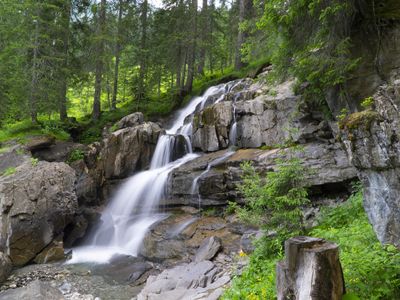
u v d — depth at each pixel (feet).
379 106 14.03
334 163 31.71
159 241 36.63
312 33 26.61
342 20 24.75
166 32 77.66
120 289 30.68
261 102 42.29
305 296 12.07
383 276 14.39
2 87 63.52
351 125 14.98
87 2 75.36
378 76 23.43
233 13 80.74
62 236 42.09
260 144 42.22
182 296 23.30
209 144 48.52
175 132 58.70
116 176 51.83
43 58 62.54
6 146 54.39
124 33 76.95
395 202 14.19
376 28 24.44
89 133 68.28
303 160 33.22
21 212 39.24
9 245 37.73
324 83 26.89
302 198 22.00
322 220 27.07
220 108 47.78
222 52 81.20
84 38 73.92
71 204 43.52
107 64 73.56
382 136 13.88
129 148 52.31
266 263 22.52
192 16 74.28
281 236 22.82
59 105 65.87
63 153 57.11
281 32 27.91
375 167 14.64
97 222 46.88
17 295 26.84
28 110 61.93
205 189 39.58
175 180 43.24
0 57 61.82
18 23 65.00
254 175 25.21
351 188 31.01
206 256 30.17
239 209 25.22
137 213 46.37
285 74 31.37
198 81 85.71
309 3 24.38
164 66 78.74
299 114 36.47
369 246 17.58
